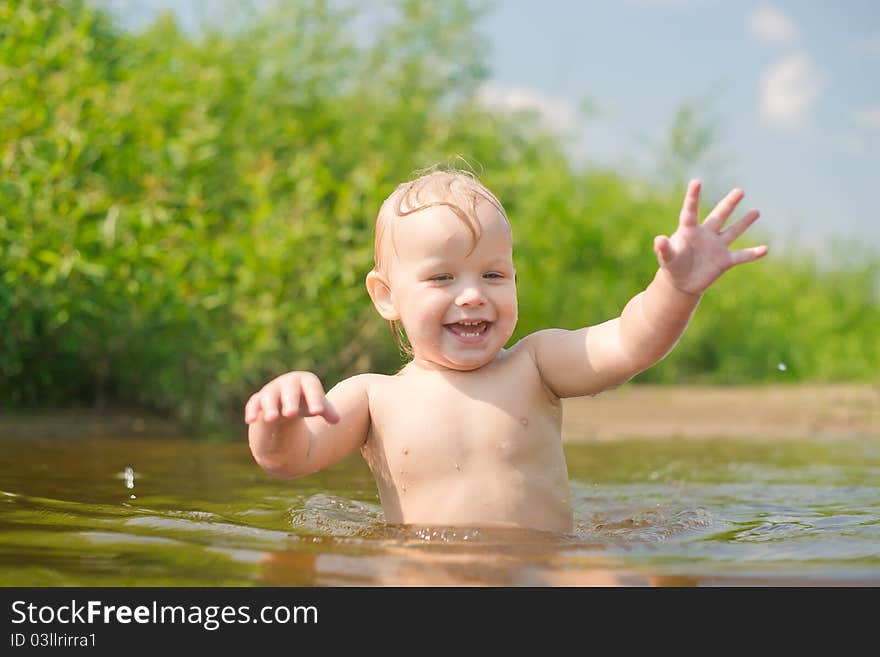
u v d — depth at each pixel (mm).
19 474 2986
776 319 9930
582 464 3846
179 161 5215
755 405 6465
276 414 1892
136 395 5320
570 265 9266
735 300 9930
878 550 1882
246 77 6480
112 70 5641
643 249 9500
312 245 5641
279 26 7246
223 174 5891
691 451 4273
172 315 4875
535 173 9125
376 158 6648
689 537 2104
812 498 2939
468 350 2268
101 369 5102
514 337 8461
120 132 5016
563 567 1688
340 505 2633
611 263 9352
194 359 5094
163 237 4973
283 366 5664
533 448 2279
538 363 2355
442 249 2240
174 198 5199
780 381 9422
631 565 1708
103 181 4961
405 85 8258
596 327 2307
